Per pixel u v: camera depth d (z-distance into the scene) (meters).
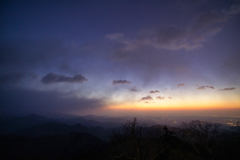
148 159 24.64
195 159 23.95
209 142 23.98
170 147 27.67
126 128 25.11
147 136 29.64
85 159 43.19
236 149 23.17
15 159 55.44
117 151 29.36
